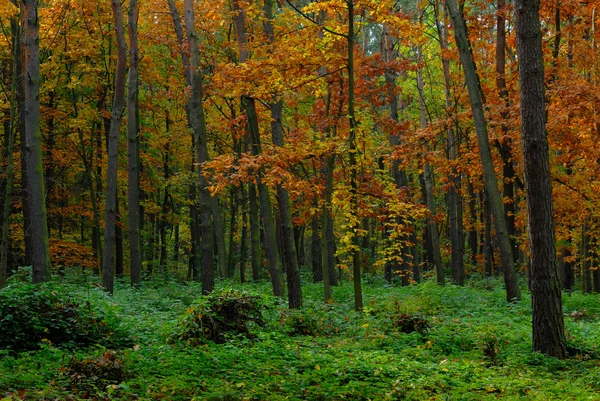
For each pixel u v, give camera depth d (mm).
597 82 19984
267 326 13008
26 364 8609
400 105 36906
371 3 14984
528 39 11086
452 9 17750
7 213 20297
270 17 17781
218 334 11562
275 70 15328
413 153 21469
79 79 26766
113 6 20062
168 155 33281
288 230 16328
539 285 11125
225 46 24766
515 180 20609
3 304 10398
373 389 8133
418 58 28266
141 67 28172
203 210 19688
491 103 19922
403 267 31359
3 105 23250
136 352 9844
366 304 17891
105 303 12234
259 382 8273
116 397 7266
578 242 29250
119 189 31094
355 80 19625
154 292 21562
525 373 9812
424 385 8500
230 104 24500
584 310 17297
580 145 18172
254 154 16953
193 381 8133
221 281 25453
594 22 19609
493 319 15039
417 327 13266
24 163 23844
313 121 20688
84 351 10164
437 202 42469
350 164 15484
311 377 8688
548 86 18406
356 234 15711
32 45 15859
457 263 27391
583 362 10656
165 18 25719
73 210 28750
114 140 19938
